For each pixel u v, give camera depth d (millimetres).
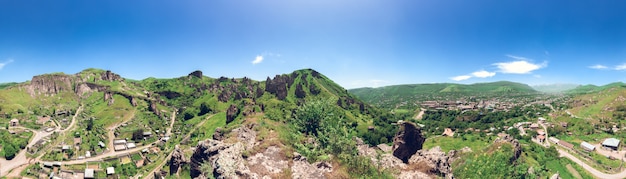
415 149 89125
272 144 56688
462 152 116688
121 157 194875
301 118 104000
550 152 157125
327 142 62688
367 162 52594
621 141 183625
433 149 64438
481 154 112812
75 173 167875
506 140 126312
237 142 58500
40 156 184125
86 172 166000
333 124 99500
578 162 157625
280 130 68250
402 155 88812
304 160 52844
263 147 55375
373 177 50344
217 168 48688
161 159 189500
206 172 53188
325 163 51562
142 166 183250
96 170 172250
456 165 107625
